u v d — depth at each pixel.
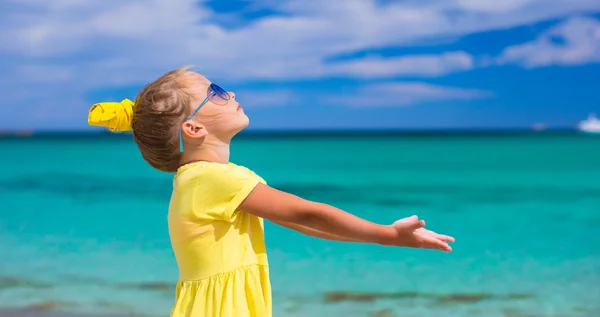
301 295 6.80
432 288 7.12
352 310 6.25
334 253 8.83
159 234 10.66
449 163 30.48
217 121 2.44
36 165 29.38
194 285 2.40
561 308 6.30
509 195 16.61
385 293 6.89
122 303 6.41
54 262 8.48
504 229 11.48
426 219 12.86
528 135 118.00
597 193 16.77
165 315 6.00
